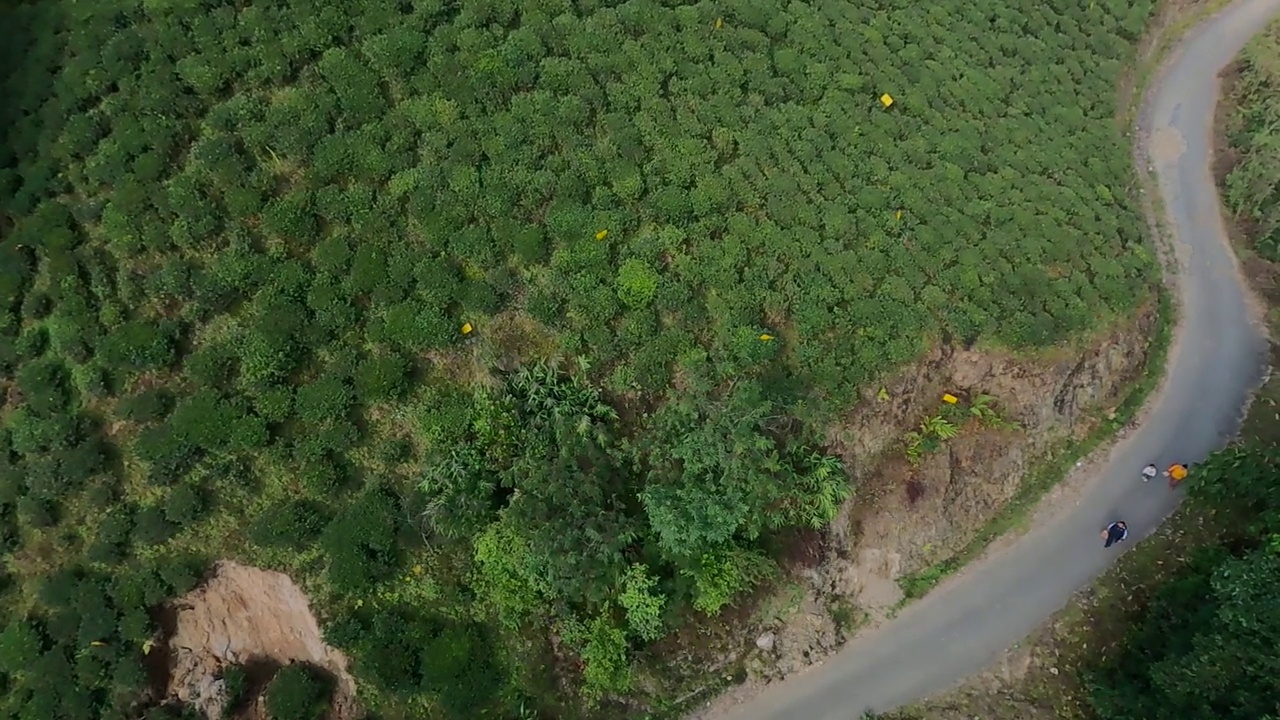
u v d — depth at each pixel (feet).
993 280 90.33
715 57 94.32
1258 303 108.37
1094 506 91.76
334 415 73.67
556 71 87.92
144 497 71.92
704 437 75.87
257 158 80.59
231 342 74.79
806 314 82.64
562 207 81.92
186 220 76.69
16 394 73.67
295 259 78.02
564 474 73.92
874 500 83.87
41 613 69.67
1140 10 125.80
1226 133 123.95
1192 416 98.48
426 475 73.61
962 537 88.38
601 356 78.69
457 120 84.12
